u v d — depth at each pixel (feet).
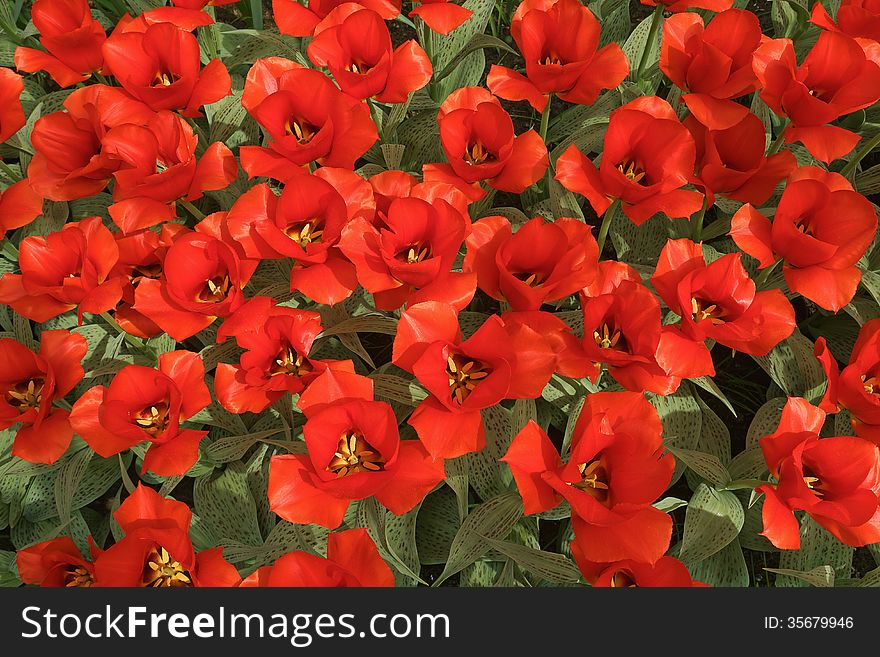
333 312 2.89
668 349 2.39
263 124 2.53
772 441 2.35
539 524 3.05
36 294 2.49
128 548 2.25
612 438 2.28
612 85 2.68
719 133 2.71
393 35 3.96
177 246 2.46
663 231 3.18
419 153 3.31
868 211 2.45
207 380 2.93
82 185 2.74
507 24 4.00
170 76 2.75
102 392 2.44
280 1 2.77
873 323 2.45
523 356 2.33
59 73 2.83
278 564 2.20
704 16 3.63
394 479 2.32
